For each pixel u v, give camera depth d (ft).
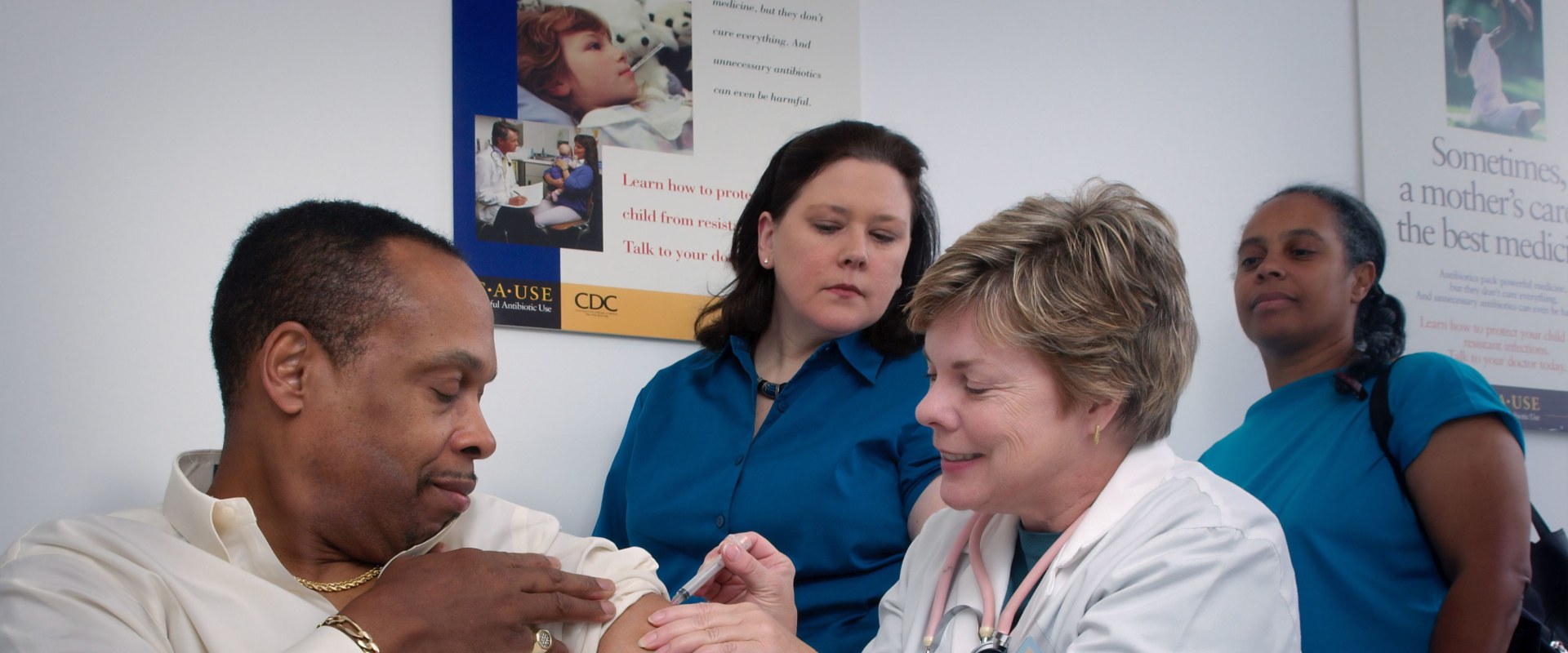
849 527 6.29
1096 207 4.75
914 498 6.37
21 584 3.75
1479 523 6.81
